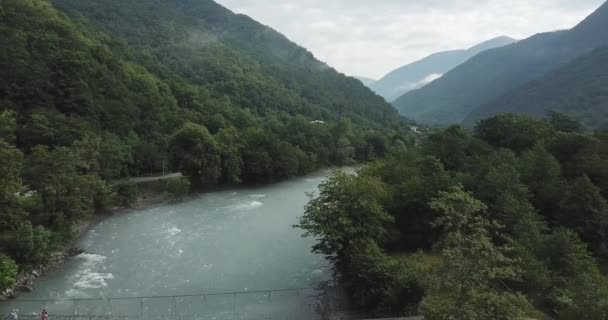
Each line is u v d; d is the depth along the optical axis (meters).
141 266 47.16
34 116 72.44
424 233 50.16
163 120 112.62
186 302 38.47
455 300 20.30
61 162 52.78
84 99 89.12
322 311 36.91
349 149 141.62
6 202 41.53
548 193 49.62
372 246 39.59
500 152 62.91
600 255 42.09
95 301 37.94
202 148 92.31
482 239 21.02
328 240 43.16
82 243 54.34
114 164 79.88
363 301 36.88
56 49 96.00
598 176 52.19
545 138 67.25
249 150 104.44
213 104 148.25
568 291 30.25
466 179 52.81
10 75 80.31
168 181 84.00
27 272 41.41
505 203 44.62
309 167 120.25
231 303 38.47
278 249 53.91
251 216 70.69
